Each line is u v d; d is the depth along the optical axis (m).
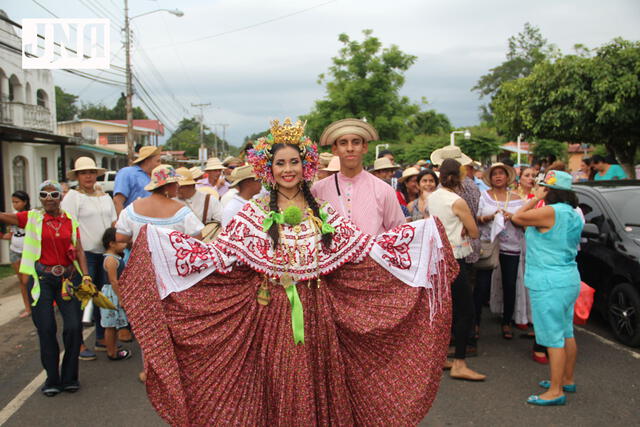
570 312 4.37
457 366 4.90
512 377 4.91
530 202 4.63
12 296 9.11
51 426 4.04
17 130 15.50
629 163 15.40
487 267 5.61
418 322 3.05
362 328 2.96
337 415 2.89
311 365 2.85
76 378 4.72
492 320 6.89
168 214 4.55
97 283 6.00
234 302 2.92
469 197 5.65
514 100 16.39
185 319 2.88
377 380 2.99
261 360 2.86
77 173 5.95
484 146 24.00
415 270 3.06
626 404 4.24
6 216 4.68
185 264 2.87
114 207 6.15
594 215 6.48
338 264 2.94
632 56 13.58
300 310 2.84
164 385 2.76
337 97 41.72
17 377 5.15
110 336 5.55
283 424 2.79
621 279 5.88
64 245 4.79
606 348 5.62
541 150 26.89
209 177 9.69
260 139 3.05
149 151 6.07
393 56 41.75
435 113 56.75
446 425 3.97
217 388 2.86
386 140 41.22
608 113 13.60
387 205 3.79
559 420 4.00
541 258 4.35
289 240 2.90
